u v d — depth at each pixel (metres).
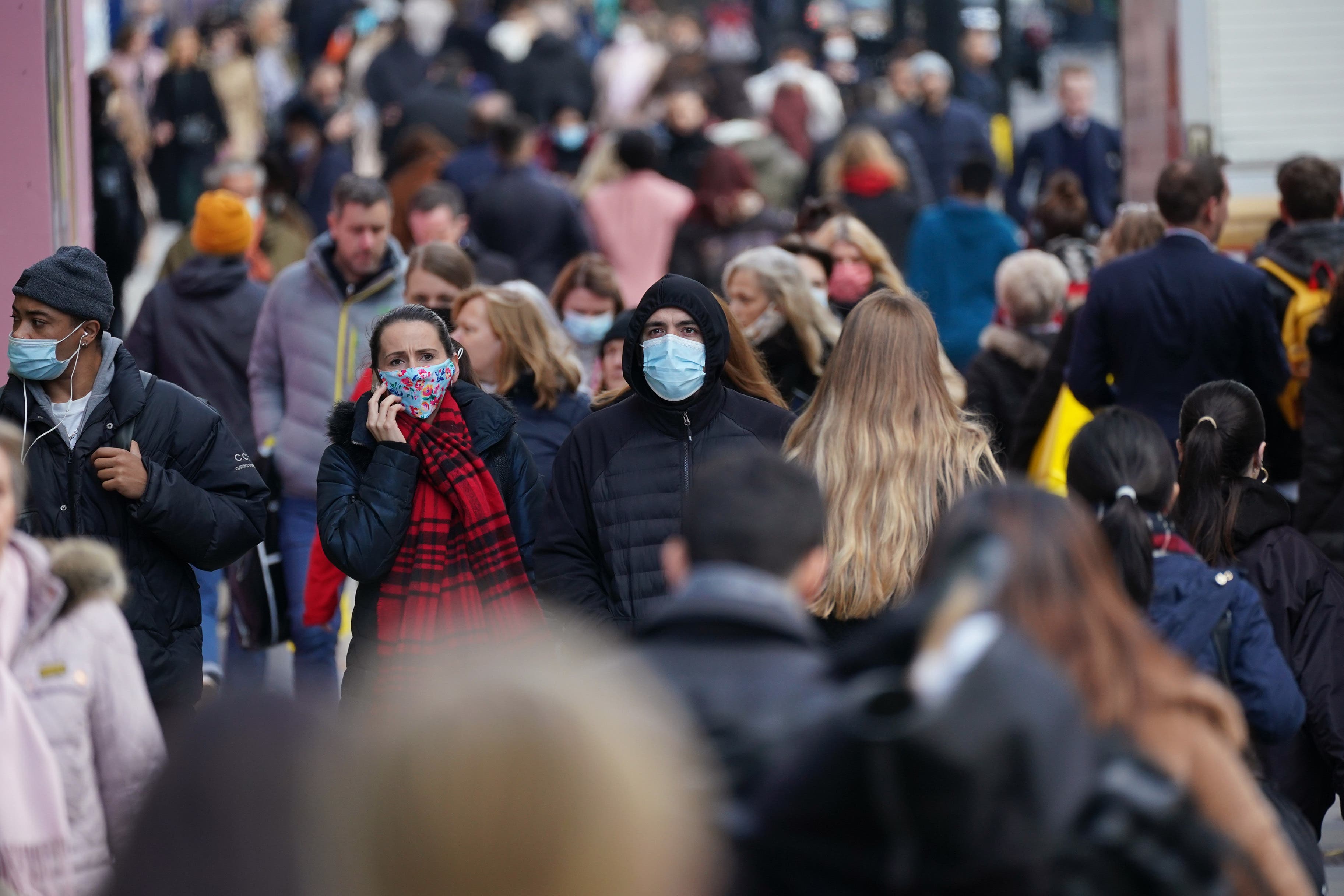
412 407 18.09
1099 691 9.67
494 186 40.81
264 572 24.73
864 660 8.53
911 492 16.27
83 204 26.97
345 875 6.91
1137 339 25.12
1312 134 35.47
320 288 25.92
